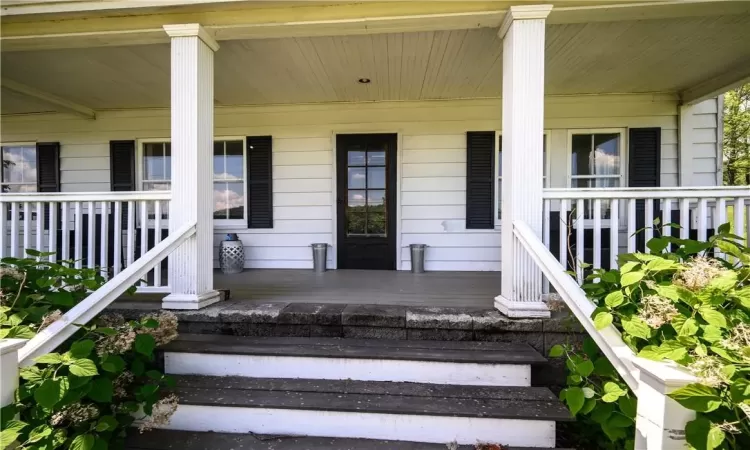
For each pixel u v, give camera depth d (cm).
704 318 131
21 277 196
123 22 249
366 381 202
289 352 206
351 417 176
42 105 433
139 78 368
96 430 152
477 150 446
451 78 373
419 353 204
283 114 465
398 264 459
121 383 179
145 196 256
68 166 488
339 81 381
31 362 148
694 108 424
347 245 467
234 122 470
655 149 428
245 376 208
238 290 325
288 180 469
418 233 457
